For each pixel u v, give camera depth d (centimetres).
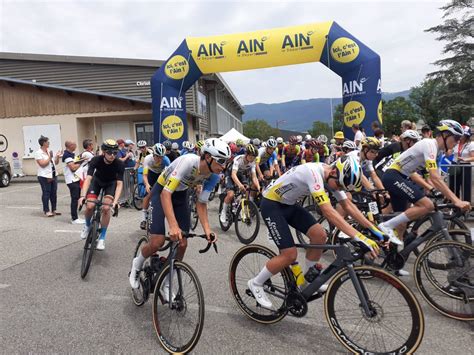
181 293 247
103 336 259
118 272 391
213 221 659
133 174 863
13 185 1291
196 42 870
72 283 360
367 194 404
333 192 251
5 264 417
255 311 284
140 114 1511
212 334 261
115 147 406
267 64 852
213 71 885
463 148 663
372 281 233
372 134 817
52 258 439
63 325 275
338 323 243
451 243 290
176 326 254
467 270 286
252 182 529
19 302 316
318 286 248
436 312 291
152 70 1600
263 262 284
